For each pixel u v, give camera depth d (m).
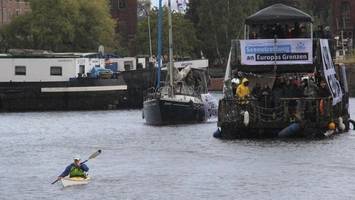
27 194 76.88
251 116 110.06
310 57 113.06
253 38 118.56
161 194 74.75
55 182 81.69
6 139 132.12
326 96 112.12
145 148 110.44
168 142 116.75
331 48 127.88
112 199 73.25
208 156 97.88
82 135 136.12
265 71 114.38
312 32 117.19
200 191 75.62
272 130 112.12
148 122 153.50
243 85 111.44
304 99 109.56
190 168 89.25
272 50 113.75
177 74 154.38
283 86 113.62
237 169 87.31
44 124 163.50
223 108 112.81
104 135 134.25
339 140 108.56
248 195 73.31
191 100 149.12
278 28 118.00
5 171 91.62
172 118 147.25
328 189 75.25
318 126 110.12
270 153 97.62
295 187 76.44
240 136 114.00
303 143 105.88
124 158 100.06
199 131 132.62
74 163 81.75
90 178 83.94
